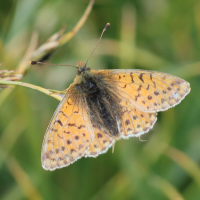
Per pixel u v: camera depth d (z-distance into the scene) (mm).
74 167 274
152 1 303
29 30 292
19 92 269
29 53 256
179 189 271
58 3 296
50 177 271
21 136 275
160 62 291
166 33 300
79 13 300
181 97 245
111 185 270
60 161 243
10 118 275
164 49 298
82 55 294
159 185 267
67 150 244
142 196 267
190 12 296
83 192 272
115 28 300
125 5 299
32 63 244
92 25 299
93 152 246
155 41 299
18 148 273
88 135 246
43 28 294
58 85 292
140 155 274
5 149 270
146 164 272
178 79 245
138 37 299
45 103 285
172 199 264
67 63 295
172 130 277
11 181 271
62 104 246
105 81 250
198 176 268
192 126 278
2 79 239
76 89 249
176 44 297
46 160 242
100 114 248
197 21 293
